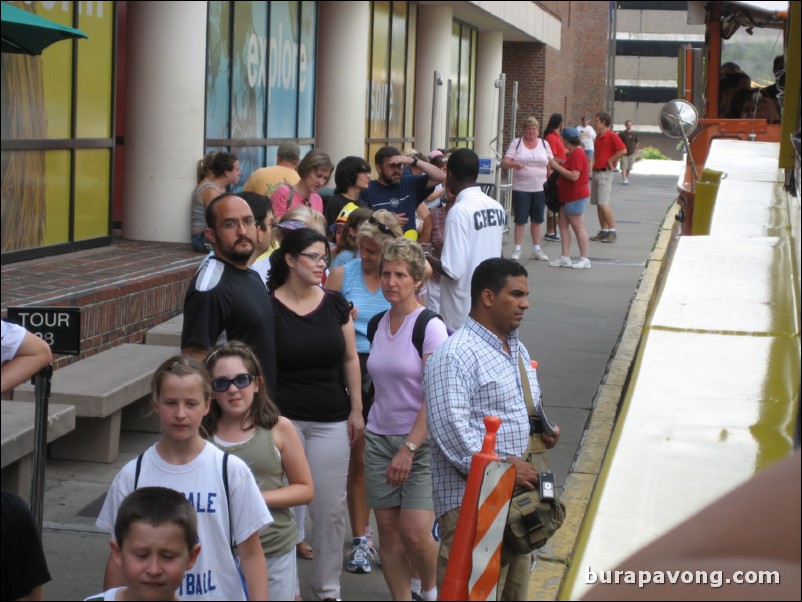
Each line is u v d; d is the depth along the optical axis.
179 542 3.18
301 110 16.64
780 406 2.13
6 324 3.75
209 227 4.61
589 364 10.15
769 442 1.92
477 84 28.94
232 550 3.64
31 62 9.27
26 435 5.85
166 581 3.17
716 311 2.81
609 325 12.00
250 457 4.04
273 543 4.09
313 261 4.83
